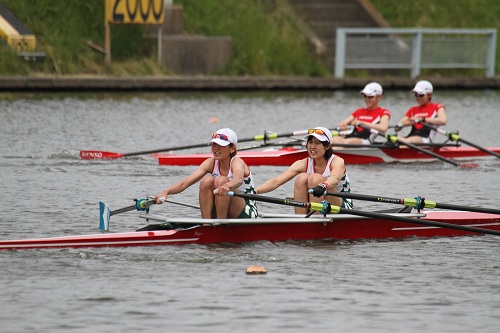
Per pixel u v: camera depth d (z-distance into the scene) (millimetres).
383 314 32031
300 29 126812
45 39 108938
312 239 42406
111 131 78000
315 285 35156
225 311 31938
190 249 39844
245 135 79312
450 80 125000
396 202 41875
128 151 69188
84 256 38125
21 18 109000
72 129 78062
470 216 44969
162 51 113000
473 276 36906
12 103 92250
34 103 93000
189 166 63875
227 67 116625
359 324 31000
